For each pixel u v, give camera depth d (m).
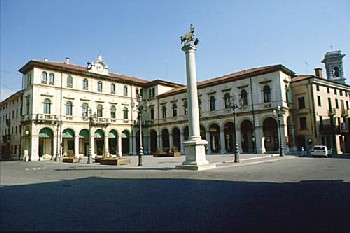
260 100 43.41
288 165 20.95
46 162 37.78
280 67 41.44
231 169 18.70
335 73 60.72
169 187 11.07
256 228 5.40
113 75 59.69
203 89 51.56
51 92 47.62
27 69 47.91
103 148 54.62
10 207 7.85
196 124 20.02
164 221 6.04
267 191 9.44
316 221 5.72
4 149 58.53
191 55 20.62
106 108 55.41
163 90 61.94
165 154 42.91
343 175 13.65
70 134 49.62
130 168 22.41
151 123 61.03
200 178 13.91
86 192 10.35
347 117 48.59
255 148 43.12
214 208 7.13
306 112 42.62
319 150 34.16
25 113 47.69
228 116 47.03
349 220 5.74
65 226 5.83
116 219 6.31
